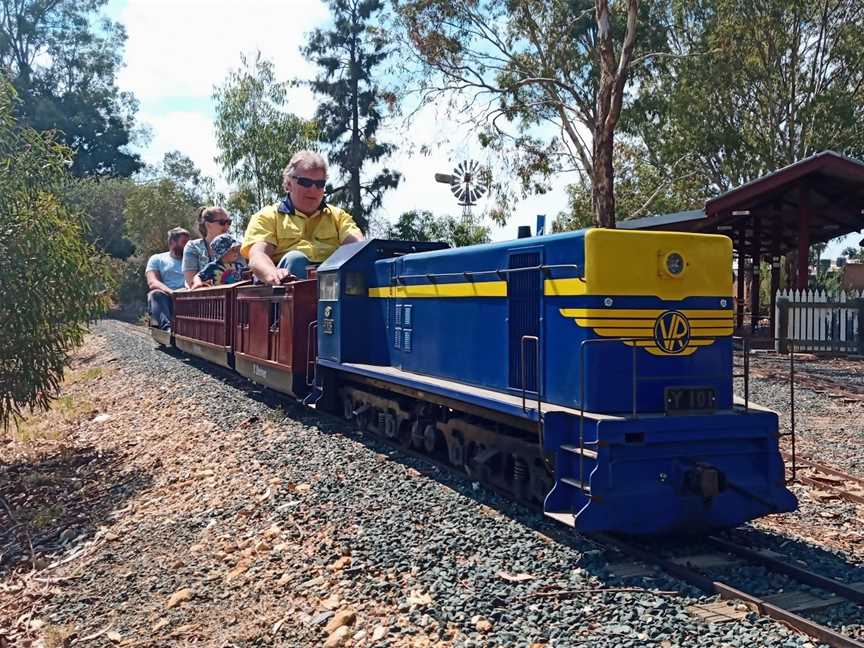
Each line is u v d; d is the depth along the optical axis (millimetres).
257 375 12102
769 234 23734
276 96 24828
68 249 9344
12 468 9836
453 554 5242
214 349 14836
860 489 6969
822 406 11477
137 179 54000
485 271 6797
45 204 9117
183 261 19562
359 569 5105
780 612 4176
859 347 17656
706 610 4340
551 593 4570
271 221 11562
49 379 9570
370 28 25156
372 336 9281
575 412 5387
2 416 9273
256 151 24266
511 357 6445
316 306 10273
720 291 5867
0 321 8695
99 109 54656
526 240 6242
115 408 13133
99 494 8266
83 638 4918
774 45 28281
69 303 9344
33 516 7883
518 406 5770
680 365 5723
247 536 6113
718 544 5398
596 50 25406
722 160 31422
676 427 5176
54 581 5988
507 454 6352
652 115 29375
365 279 9320
